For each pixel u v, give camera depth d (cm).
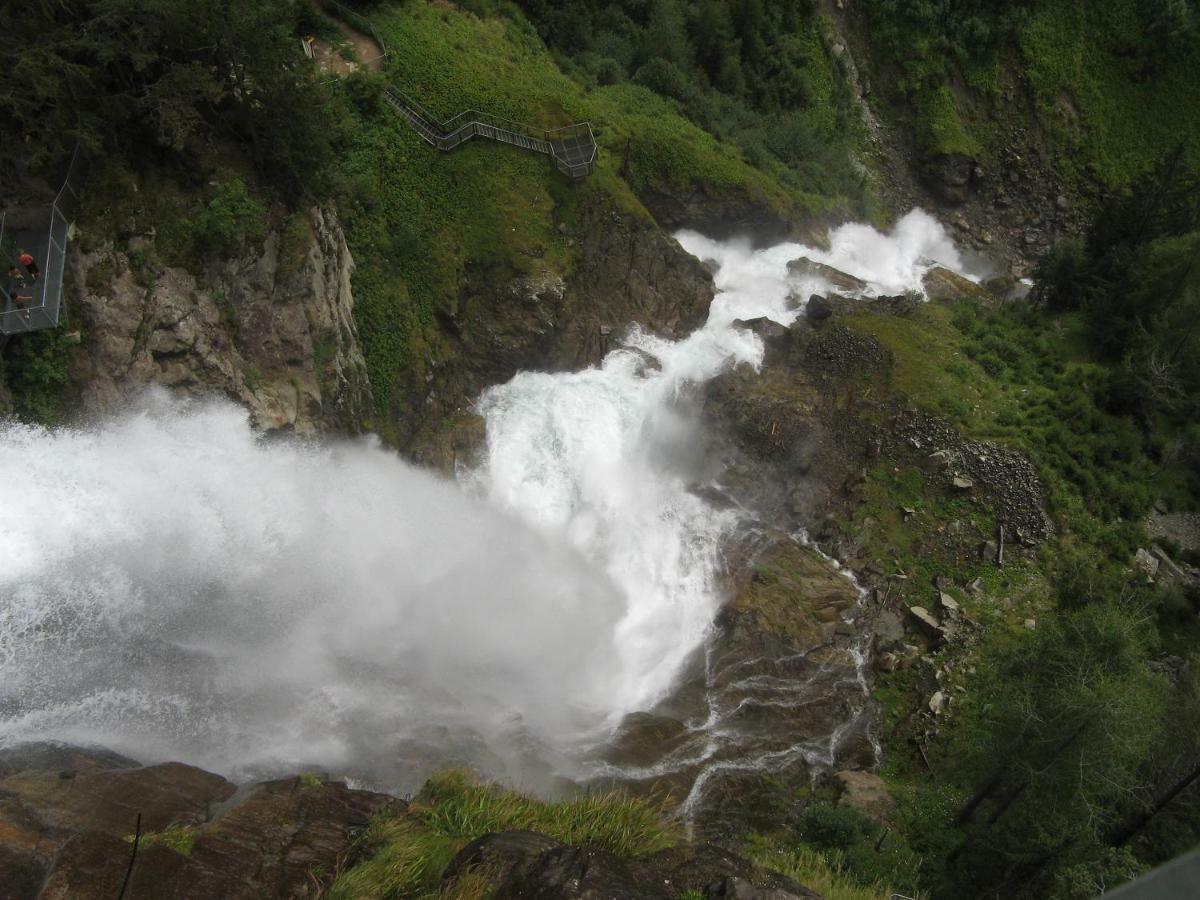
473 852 1405
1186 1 6269
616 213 4244
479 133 4047
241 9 2694
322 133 2995
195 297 2716
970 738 2628
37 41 2408
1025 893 2150
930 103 6469
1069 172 6391
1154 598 3073
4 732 1892
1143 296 4278
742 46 6022
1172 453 3778
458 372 3834
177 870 1388
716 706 2806
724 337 4269
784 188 5259
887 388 3772
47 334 2402
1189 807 2152
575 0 5312
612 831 1577
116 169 2589
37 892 1316
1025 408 3809
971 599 3169
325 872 1484
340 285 3334
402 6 4412
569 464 3762
